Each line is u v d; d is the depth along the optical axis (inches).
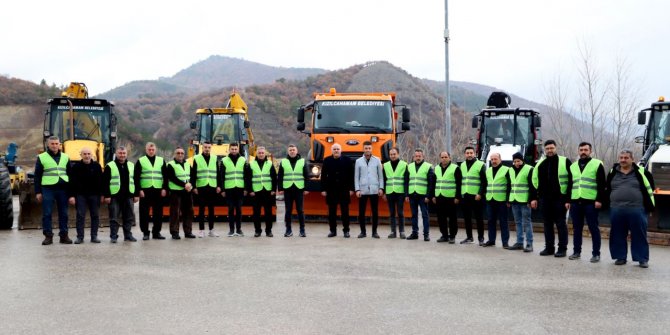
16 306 279.3
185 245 485.7
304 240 525.7
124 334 237.5
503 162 752.3
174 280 338.3
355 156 671.8
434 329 246.5
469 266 394.9
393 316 265.6
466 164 521.7
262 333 239.0
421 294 308.3
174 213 530.0
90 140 676.1
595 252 426.9
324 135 677.3
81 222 494.9
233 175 550.3
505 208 496.4
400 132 705.0
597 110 1056.8
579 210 439.8
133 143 3260.3
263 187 553.6
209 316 263.4
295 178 553.6
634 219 406.6
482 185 513.0
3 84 3075.8
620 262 412.8
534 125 792.3
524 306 285.6
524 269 387.2
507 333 242.2
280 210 929.5
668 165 564.7
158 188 523.8
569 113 1085.8
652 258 450.3
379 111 683.4
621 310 279.4
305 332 240.7
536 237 581.9
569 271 382.3
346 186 552.4
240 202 555.5
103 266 381.7
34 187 529.0
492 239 507.2
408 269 379.6
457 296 304.8
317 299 295.3
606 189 423.2
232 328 245.6
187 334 237.6
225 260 407.8
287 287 321.7
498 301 295.0
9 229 593.3
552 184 450.3
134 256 423.2
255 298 296.7
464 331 244.2
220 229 625.6
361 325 251.1
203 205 548.7
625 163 411.5
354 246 485.7
